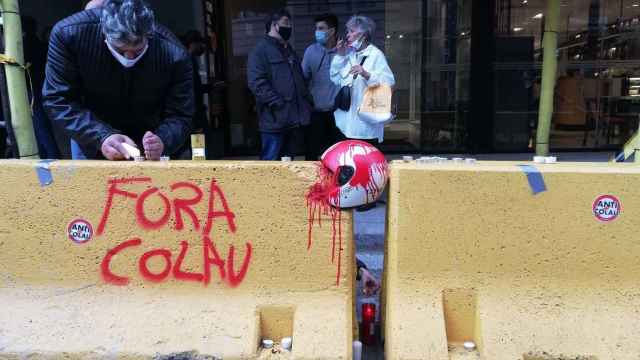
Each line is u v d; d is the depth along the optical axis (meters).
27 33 5.44
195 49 6.21
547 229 2.48
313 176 2.53
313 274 2.59
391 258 2.64
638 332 2.40
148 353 2.43
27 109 3.70
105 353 2.44
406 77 8.93
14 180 2.61
